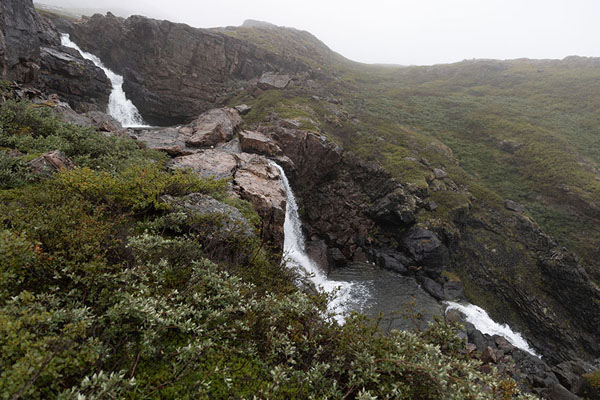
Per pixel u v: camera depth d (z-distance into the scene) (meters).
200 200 8.94
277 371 3.28
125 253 5.09
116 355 3.26
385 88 56.44
